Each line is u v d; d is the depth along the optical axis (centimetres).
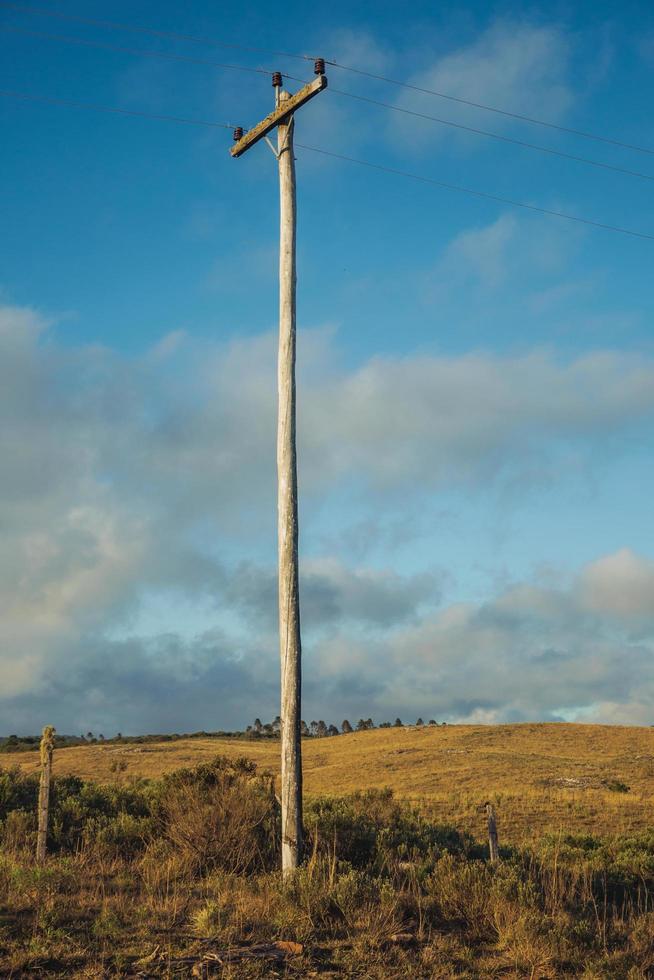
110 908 1041
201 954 902
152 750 9350
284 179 1605
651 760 6900
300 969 900
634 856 2023
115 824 1542
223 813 1395
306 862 1326
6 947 863
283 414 1503
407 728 11150
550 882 1358
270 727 14850
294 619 1416
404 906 1145
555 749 8131
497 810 3734
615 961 1017
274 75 1638
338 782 6225
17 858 1306
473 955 1012
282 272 1567
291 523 1455
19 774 1922
